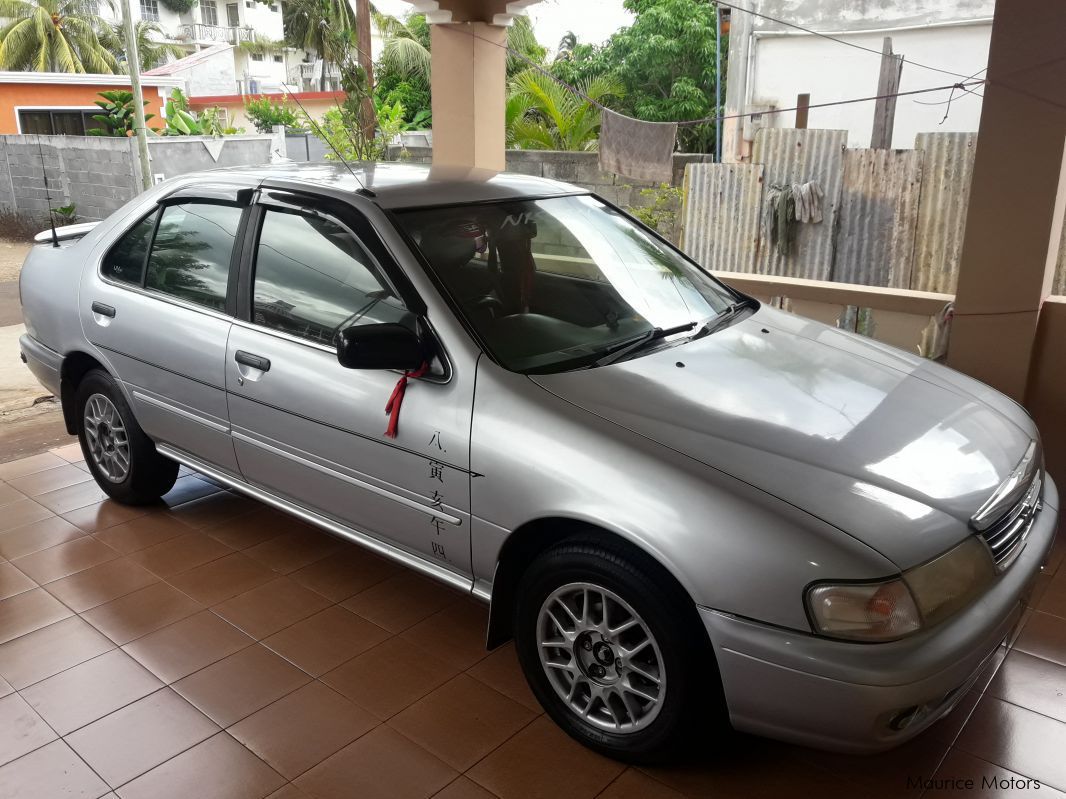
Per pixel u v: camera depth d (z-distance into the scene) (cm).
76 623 345
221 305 356
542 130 1384
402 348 279
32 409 627
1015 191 397
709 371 292
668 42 1620
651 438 250
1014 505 255
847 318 493
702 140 1594
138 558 396
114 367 402
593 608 262
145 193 415
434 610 354
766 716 229
